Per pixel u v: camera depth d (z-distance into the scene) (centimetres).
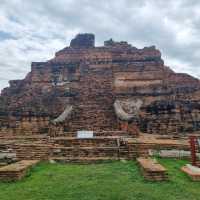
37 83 3894
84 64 4031
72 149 1592
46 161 1510
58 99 3312
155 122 2645
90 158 1516
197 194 910
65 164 1450
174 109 2725
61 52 4297
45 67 3984
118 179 1088
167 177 1060
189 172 1145
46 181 1070
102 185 998
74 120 2670
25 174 1175
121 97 3412
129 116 2247
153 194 895
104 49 4091
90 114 2777
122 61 3962
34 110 2873
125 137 1944
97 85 3544
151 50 3903
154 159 1428
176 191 935
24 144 1622
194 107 2772
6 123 2792
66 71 3975
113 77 3638
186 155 1530
